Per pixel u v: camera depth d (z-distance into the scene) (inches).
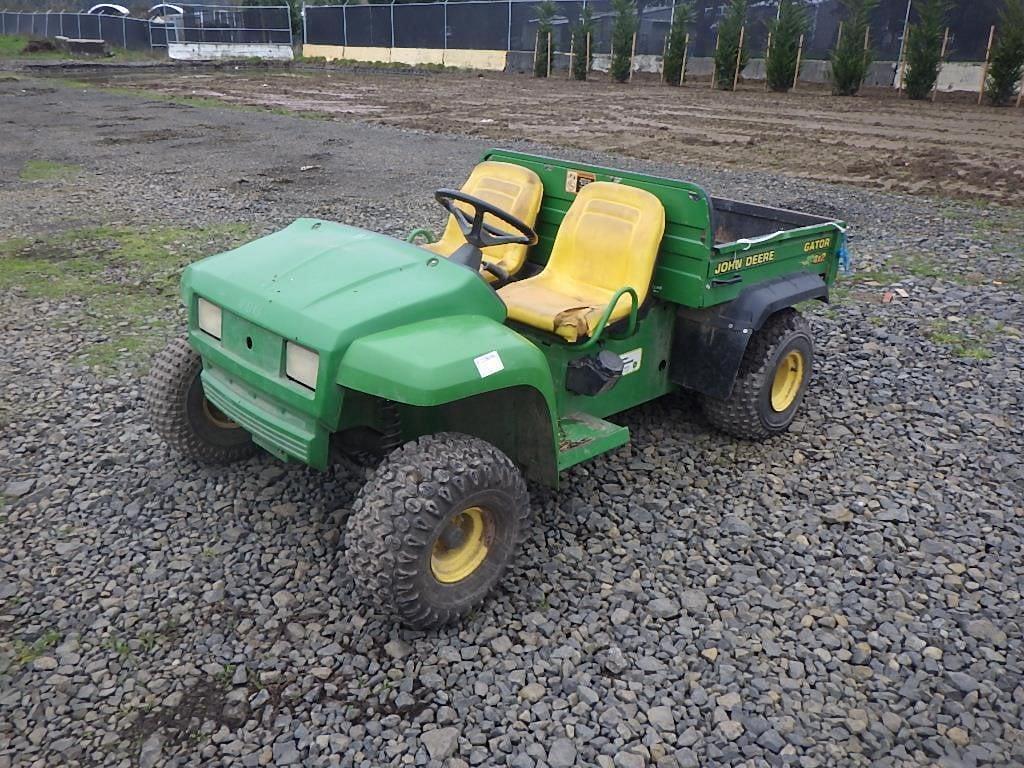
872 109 785.6
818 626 127.7
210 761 102.6
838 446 180.1
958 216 375.9
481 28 1346.0
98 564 137.6
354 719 109.3
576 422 152.3
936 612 130.6
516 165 179.5
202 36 1562.5
